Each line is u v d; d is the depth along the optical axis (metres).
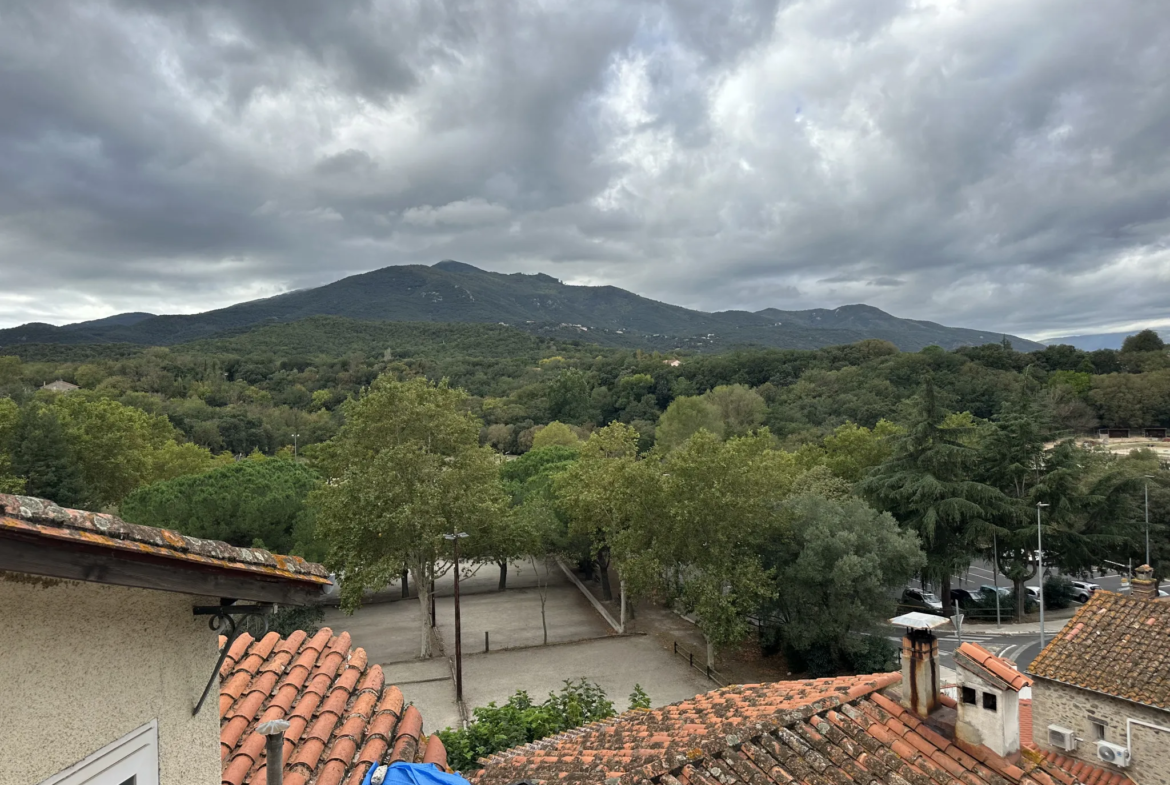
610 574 57.44
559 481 52.03
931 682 9.53
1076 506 45.72
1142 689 15.35
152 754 4.45
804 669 34.28
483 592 53.09
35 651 3.68
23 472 54.09
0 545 3.28
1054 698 16.83
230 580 4.53
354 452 40.72
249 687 8.71
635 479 38.06
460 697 31.36
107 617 4.13
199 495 42.94
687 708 12.81
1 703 3.50
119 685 4.20
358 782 7.17
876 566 32.31
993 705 8.69
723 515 34.69
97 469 61.00
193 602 4.80
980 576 59.50
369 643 40.97
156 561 4.00
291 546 44.44
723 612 33.03
